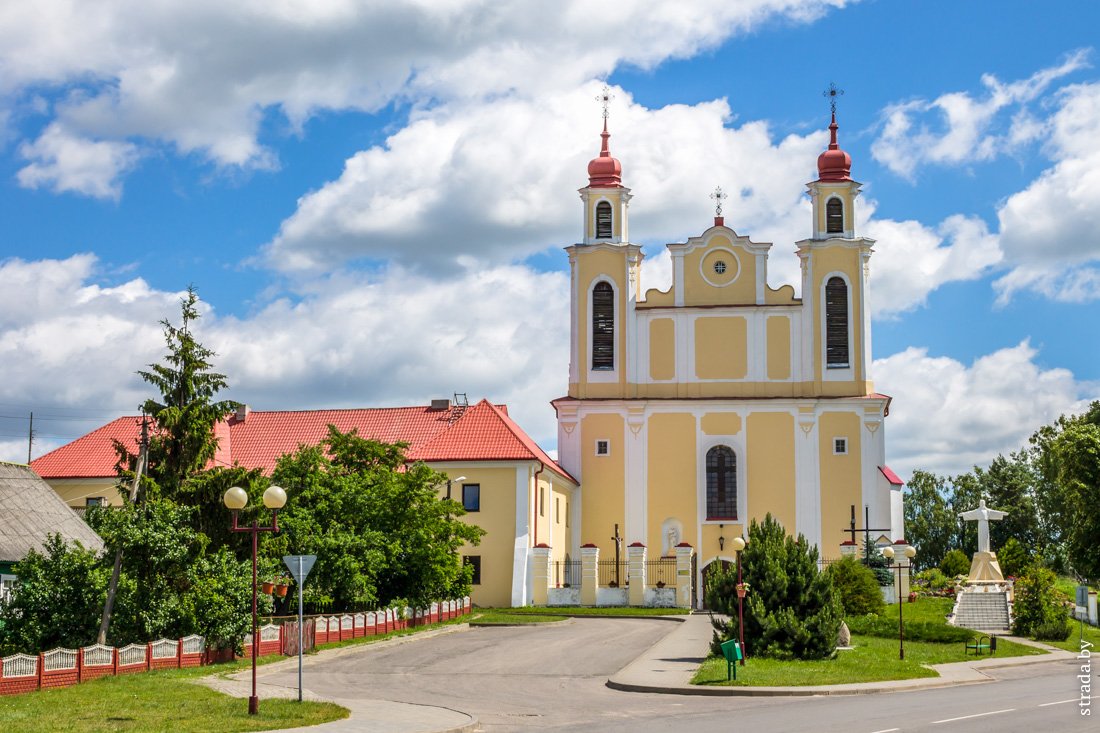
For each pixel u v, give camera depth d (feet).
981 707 90.84
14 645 113.70
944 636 155.63
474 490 214.07
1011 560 265.13
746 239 235.61
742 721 83.46
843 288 231.91
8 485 148.66
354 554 157.99
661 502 230.68
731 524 228.22
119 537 116.57
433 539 169.78
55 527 146.00
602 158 241.76
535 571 209.36
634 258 236.63
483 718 88.22
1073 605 211.00
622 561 228.63
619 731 79.51
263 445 236.84
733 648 109.09
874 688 104.94
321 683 110.11
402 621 160.97
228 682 105.60
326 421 240.32
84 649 102.47
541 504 216.54
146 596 117.19
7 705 88.17
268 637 129.29
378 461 180.04
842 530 225.35
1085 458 212.84
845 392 229.25
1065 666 136.05
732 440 230.48
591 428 234.38
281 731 79.51
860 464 227.20
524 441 224.94
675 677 111.86
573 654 134.31
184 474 132.67
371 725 82.12
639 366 235.20
